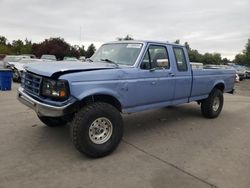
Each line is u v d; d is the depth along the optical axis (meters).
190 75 6.28
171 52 5.83
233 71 8.12
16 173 3.77
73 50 55.75
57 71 4.06
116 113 4.52
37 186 3.45
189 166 4.18
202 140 5.46
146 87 5.14
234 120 7.32
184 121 6.96
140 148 4.89
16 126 5.94
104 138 4.46
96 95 4.42
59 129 5.78
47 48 54.38
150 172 3.94
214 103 7.36
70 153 4.54
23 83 5.05
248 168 4.17
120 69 4.71
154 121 6.85
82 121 4.12
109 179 3.69
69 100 4.02
